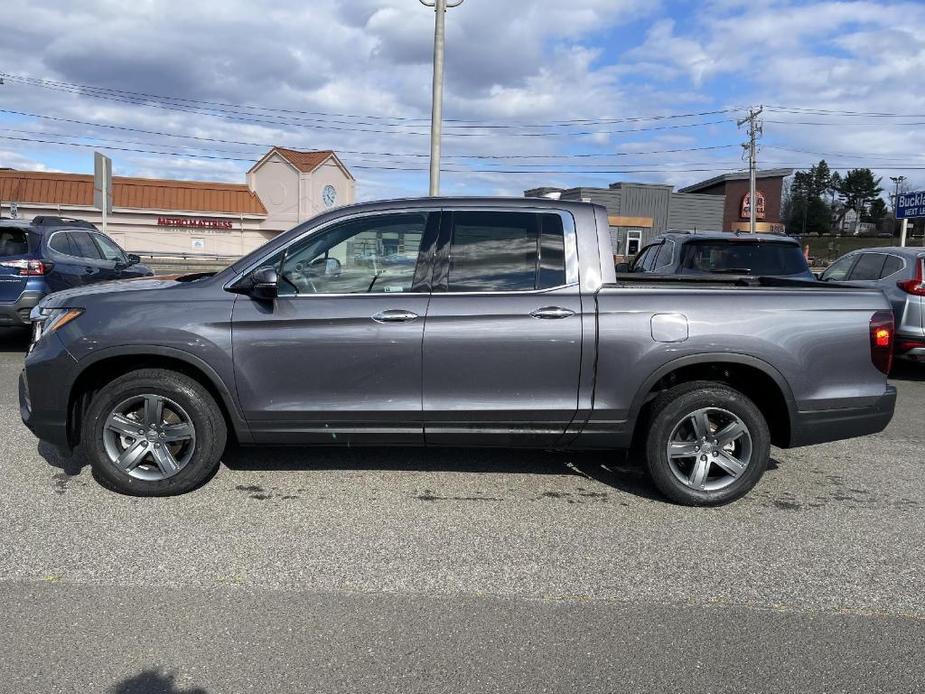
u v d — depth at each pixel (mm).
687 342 4352
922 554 3959
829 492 4930
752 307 4410
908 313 8836
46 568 3578
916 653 3012
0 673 2750
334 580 3533
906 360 9039
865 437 6422
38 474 4875
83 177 42375
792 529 4270
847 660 2955
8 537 3924
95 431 4402
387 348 4336
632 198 46781
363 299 4391
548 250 4480
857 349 4477
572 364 4379
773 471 5387
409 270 4449
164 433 4449
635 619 3238
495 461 5375
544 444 4531
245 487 4742
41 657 2854
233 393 4375
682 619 3246
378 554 3830
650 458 4527
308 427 4438
